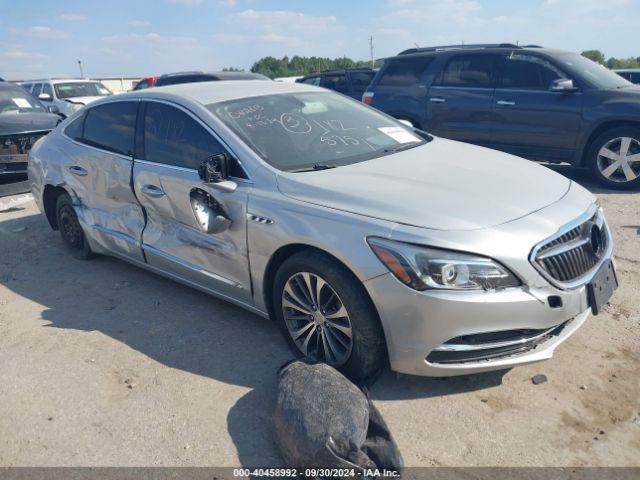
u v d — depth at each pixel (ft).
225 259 12.51
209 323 13.76
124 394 11.21
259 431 9.98
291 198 11.15
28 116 28.17
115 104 15.99
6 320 14.61
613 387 10.55
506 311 9.40
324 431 8.50
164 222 14.15
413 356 9.80
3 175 25.67
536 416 9.95
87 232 17.12
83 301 15.46
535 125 25.34
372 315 10.14
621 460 8.92
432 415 10.12
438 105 28.04
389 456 8.64
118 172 15.14
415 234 9.56
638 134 22.97
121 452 9.69
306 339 11.43
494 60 26.48
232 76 45.80
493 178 11.59
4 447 9.98
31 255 19.27
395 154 13.20
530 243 9.58
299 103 14.64
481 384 10.87
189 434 10.00
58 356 12.70
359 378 10.64
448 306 9.34
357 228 10.05
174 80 47.67
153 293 15.67
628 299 13.71
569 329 10.35
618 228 18.72
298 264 10.85
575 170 28.27
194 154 13.17
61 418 10.61
